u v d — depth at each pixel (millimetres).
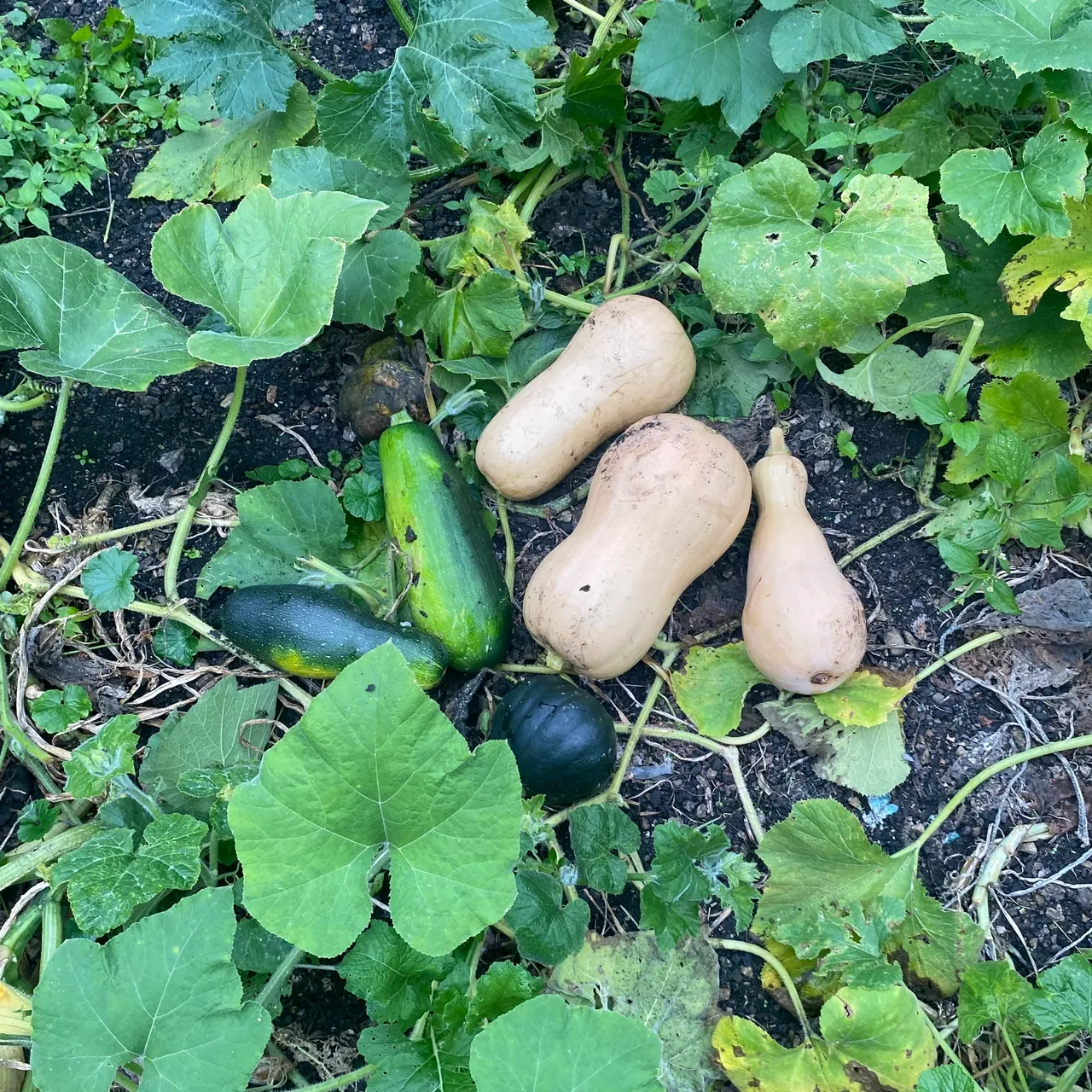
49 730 1975
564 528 2232
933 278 2098
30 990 1843
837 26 2039
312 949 1432
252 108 2084
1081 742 2006
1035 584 2160
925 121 2254
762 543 2029
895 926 1912
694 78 2131
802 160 2268
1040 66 1841
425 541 1996
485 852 1460
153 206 2426
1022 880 2049
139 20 2014
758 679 2080
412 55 2006
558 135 2258
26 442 2291
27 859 1866
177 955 1483
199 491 2096
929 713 2127
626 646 1957
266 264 1859
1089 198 2059
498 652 2035
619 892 1822
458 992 1638
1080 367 2135
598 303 2266
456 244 2242
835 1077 1755
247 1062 1452
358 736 1420
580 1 2467
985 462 2088
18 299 1878
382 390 2143
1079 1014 1559
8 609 2057
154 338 1961
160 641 2090
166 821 1689
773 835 1948
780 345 2049
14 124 2303
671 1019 1864
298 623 1957
